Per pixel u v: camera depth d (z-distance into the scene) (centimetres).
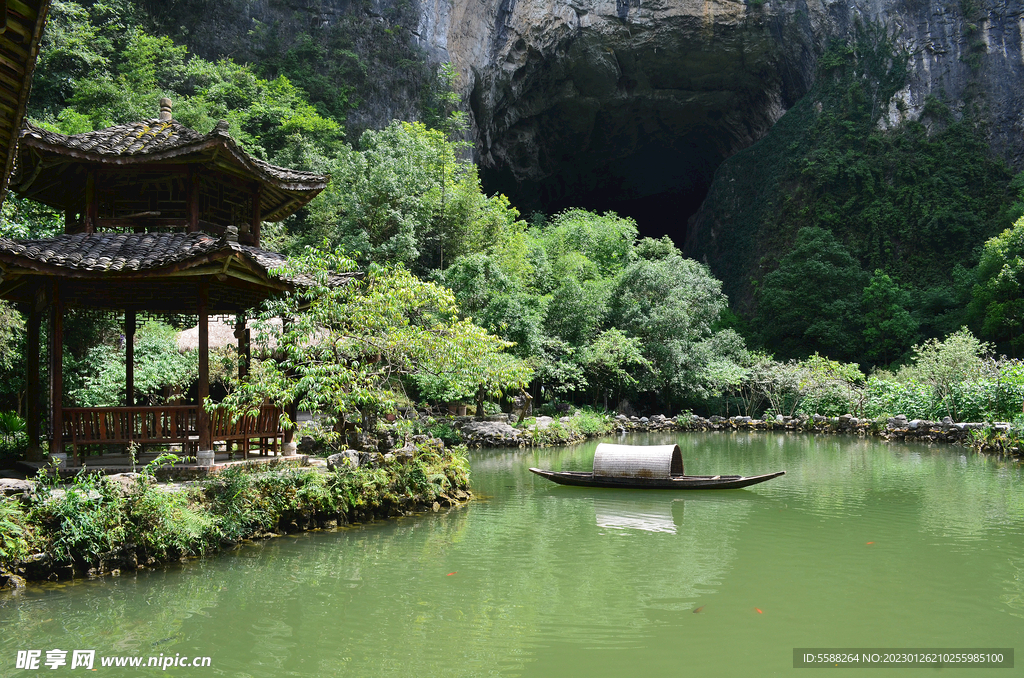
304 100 3512
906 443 2378
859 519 1154
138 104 2694
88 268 951
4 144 622
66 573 788
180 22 3566
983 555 927
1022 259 3734
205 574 829
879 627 674
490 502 1309
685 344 3366
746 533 1058
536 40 4581
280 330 1196
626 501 1322
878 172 4853
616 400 3516
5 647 618
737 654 609
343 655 606
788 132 5291
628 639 643
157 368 1584
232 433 1073
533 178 5591
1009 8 4844
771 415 3127
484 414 2544
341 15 3953
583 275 3606
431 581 813
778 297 4528
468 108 4528
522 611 716
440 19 4306
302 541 986
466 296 2512
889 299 4334
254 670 577
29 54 508
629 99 5119
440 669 578
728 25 4859
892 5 5103
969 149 4759
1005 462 1848
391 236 2836
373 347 1152
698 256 5778
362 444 1243
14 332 1512
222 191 1261
